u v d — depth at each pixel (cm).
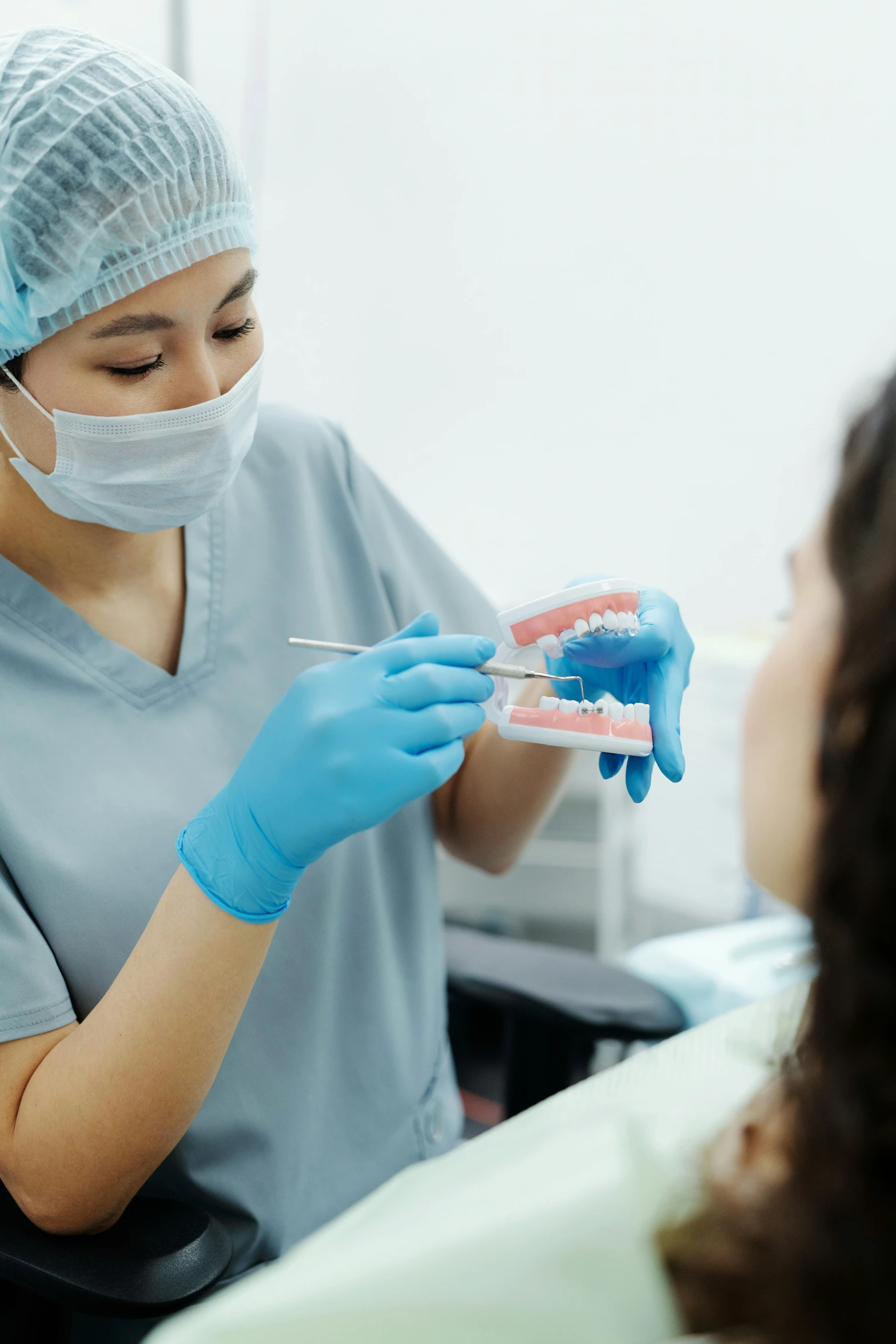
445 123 196
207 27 191
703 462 203
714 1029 72
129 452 83
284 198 200
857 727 39
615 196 196
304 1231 96
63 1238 77
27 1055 81
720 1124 58
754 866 52
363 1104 101
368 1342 49
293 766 73
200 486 88
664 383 202
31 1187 77
